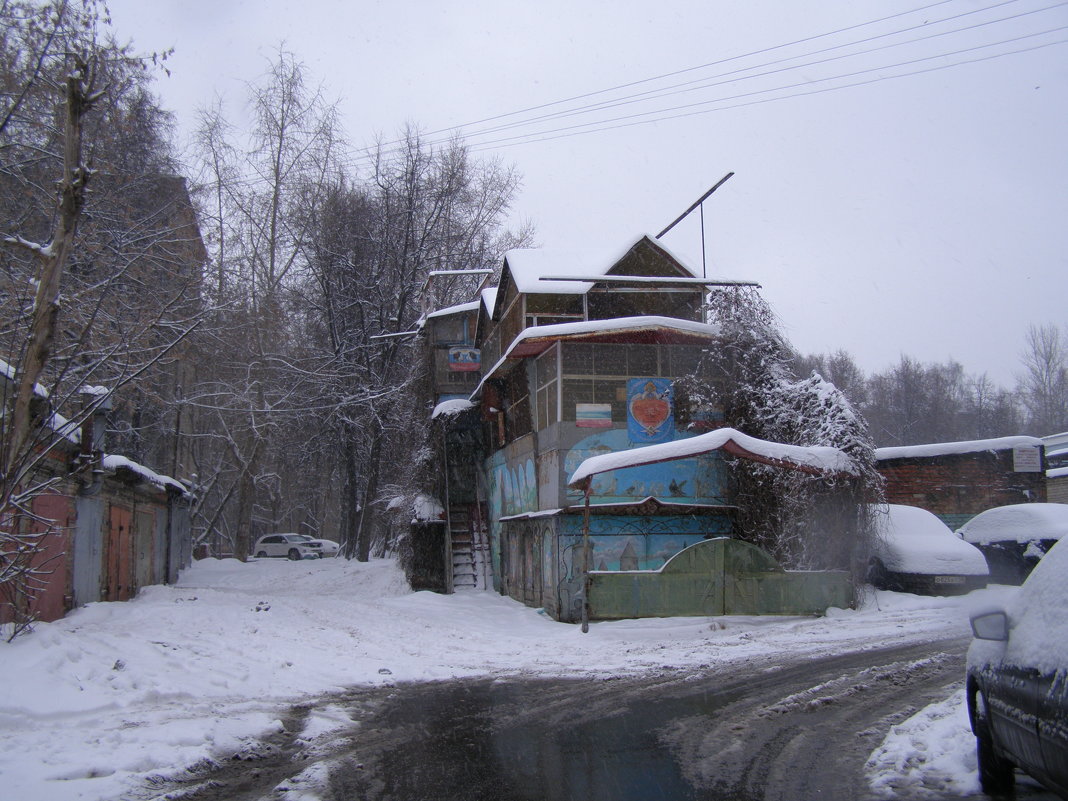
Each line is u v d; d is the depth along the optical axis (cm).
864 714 838
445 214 3816
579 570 1742
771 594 1596
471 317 3006
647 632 1462
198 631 1416
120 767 661
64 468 1459
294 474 4575
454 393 2944
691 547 1587
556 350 1923
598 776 654
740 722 824
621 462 1538
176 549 2862
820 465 1619
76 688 902
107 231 1642
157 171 2136
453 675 1142
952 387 6234
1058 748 433
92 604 1623
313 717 876
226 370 3103
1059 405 5234
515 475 2292
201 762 689
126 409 2150
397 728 832
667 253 2325
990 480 2462
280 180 3331
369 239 3594
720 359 1966
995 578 2011
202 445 4581
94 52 1218
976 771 613
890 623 1468
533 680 1099
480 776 661
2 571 1024
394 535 3209
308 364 3406
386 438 3416
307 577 2989
